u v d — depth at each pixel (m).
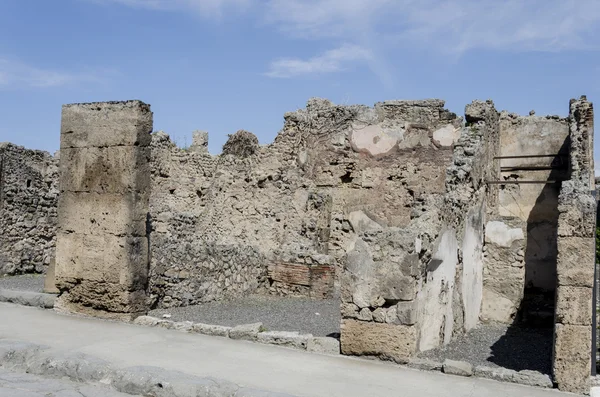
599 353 8.62
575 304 7.29
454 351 9.71
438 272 9.74
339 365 8.05
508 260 13.16
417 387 7.18
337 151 20.42
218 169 20.44
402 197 19.39
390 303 8.44
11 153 18.05
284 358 8.30
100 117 11.23
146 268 11.16
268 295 15.66
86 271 11.16
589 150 13.19
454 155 12.25
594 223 7.29
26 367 7.54
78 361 7.33
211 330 9.73
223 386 6.54
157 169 23.08
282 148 20.08
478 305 12.82
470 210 11.84
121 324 10.48
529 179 15.73
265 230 19.11
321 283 15.28
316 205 19.03
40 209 18.97
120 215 10.90
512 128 16.03
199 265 13.62
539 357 9.52
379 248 8.52
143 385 6.70
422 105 19.39
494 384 7.44
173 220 18.08
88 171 11.31
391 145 19.67
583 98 13.61
